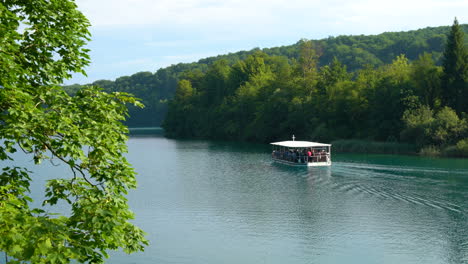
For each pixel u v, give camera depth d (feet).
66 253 27.68
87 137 34.12
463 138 211.41
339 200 114.21
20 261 27.17
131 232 35.91
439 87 264.72
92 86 38.06
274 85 379.96
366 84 302.66
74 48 38.99
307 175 156.56
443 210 101.24
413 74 276.82
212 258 73.61
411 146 226.38
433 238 81.51
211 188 135.33
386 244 78.79
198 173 168.86
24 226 27.48
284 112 338.75
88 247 30.19
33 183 145.07
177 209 107.34
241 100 394.93
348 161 194.18
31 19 36.81
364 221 93.61
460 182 135.03
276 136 344.28
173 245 80.38
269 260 72.23
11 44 33.04
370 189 127.24
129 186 35.91
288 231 87.76
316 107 314.35
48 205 108.17
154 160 220.23
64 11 38.63
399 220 93.66
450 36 259.60
